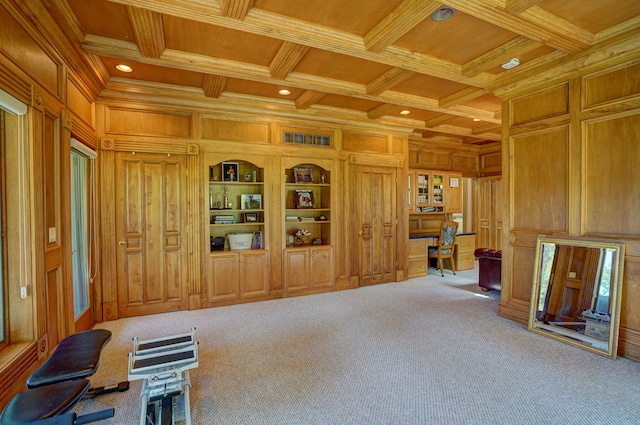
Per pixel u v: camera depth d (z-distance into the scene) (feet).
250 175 15.74
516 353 9.60
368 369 8.73
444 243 20.86
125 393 7.70
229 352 9.80
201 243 14.15
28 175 7.25
